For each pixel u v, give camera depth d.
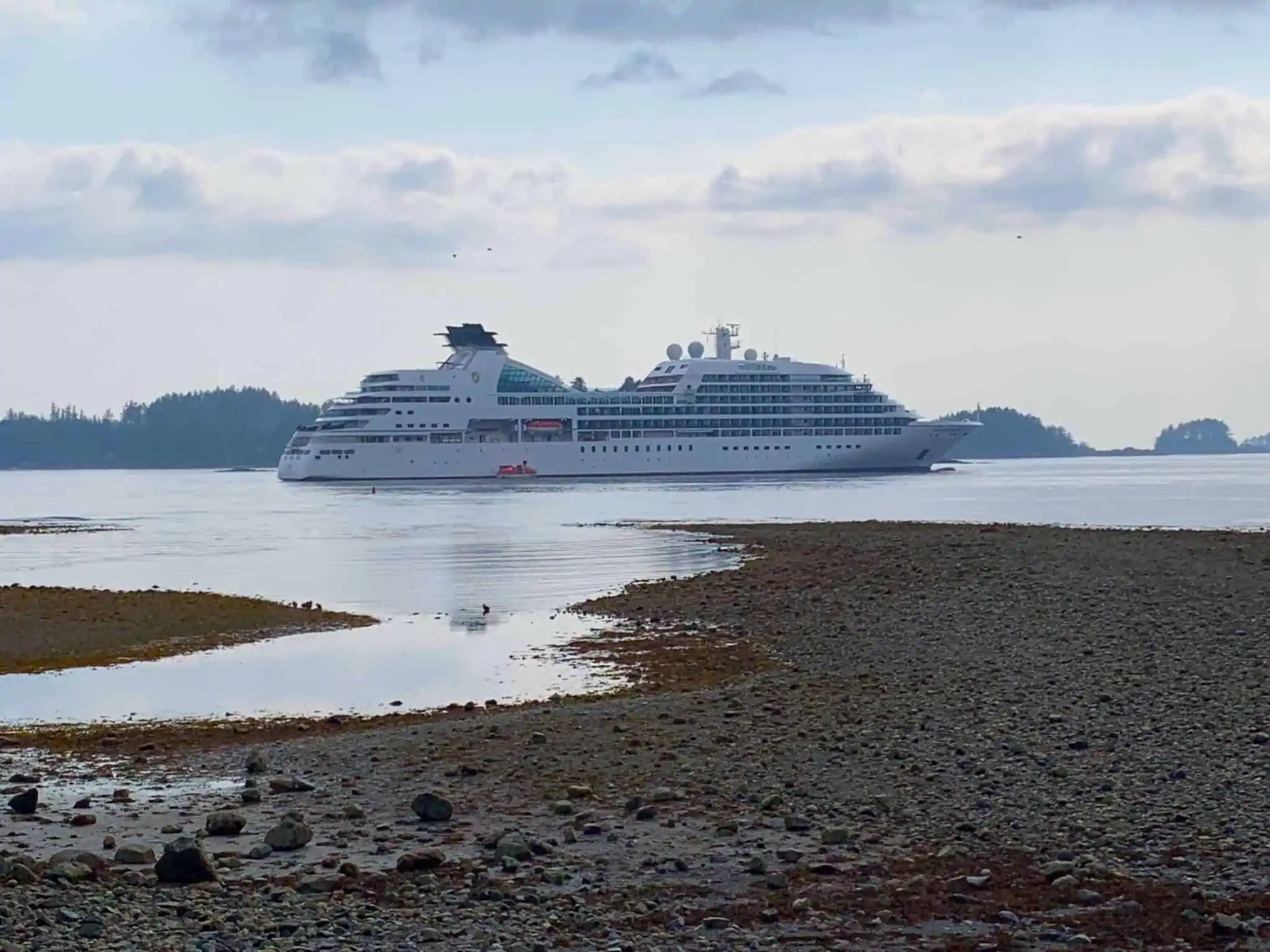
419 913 14.55
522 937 13.70
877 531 76.38
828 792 19.83
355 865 16.48
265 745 25.28
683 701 27.95
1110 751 21.11
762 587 49.28
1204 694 24.80
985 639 33.34
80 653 38.06
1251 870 15.42
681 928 14.09
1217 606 36.12
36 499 196.00
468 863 16.70
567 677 33.22
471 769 22.02
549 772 21.86
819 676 30.39
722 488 173.62
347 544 87.31
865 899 14.99
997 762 20.88
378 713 29.02
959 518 106.56
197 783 22.09
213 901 14.98
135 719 28.58
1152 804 18.22
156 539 98.62
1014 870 15.91
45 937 13.48
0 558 79.50
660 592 49.97
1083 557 50.62
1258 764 19.86
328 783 21.70
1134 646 30.50
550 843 17.66
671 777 21.19
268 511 139.88
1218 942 13.32
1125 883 15.20
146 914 14.41
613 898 15.17
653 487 177.50
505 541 86.25
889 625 37.31
